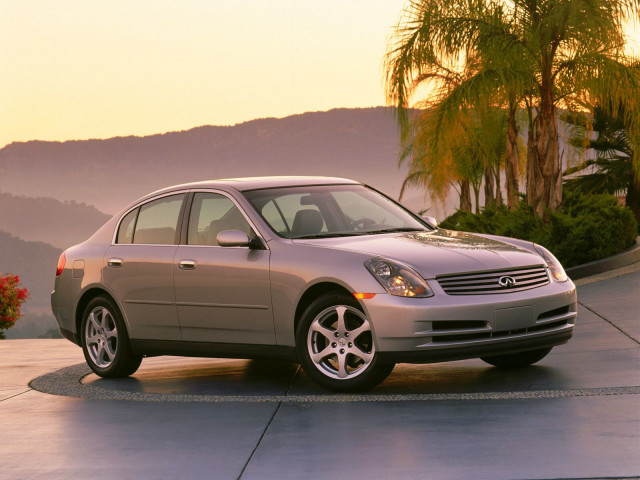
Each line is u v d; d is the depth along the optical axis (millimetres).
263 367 10516
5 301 20297
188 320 9258
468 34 20172
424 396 7785
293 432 6668
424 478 5258
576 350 9992
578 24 19266
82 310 10523
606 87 19750
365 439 6305
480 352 7840
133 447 6465
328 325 8414
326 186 9672
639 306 12922
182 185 9867
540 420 6570
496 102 20766
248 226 8977
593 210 20625
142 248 9758
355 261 8094
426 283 7816
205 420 7297
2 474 5895
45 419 7746
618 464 5328
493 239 9117
